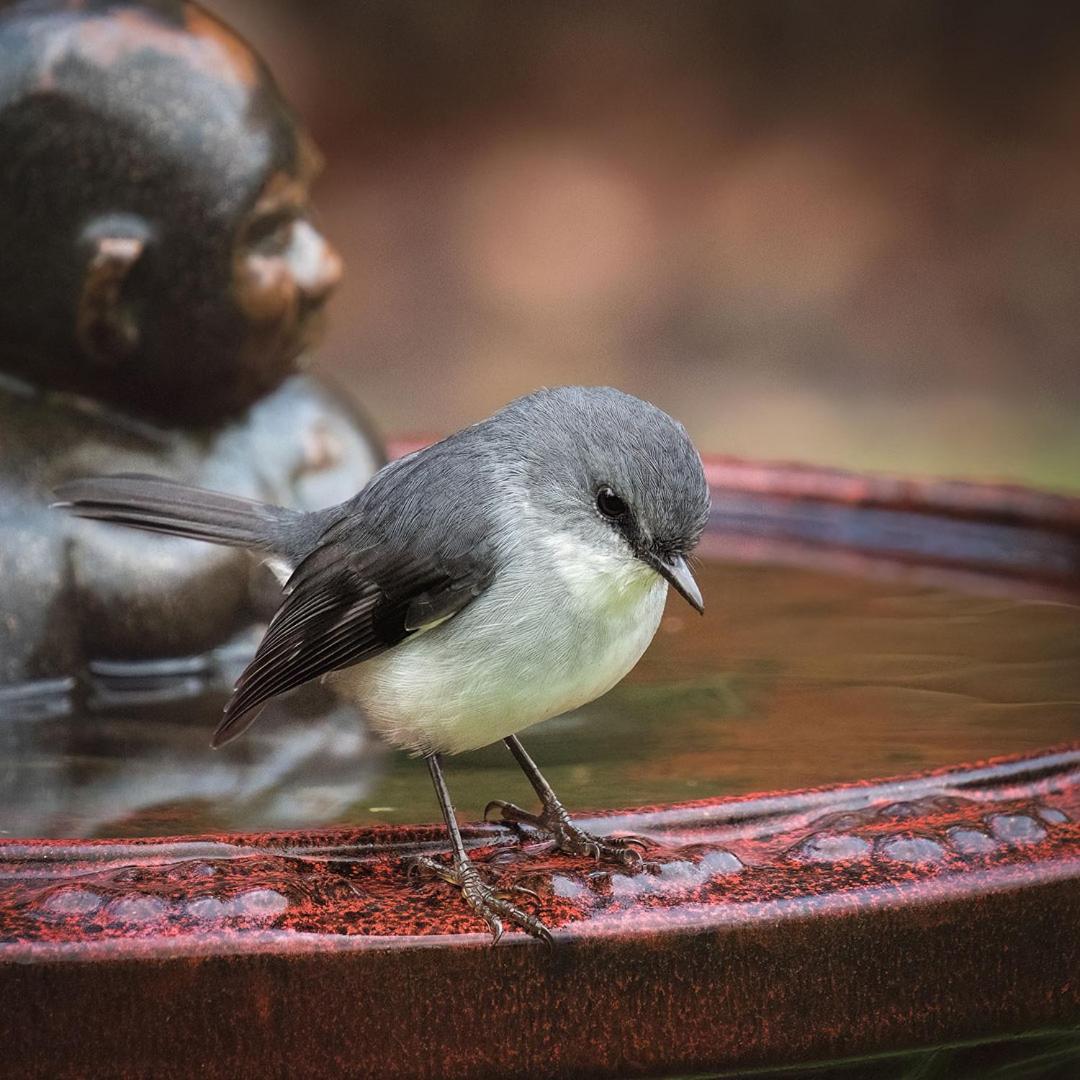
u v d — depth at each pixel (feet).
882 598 34.94
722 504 40.73
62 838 20.13
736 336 93.61
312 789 23.95
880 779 20.76
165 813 22.74
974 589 35.70
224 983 16.72
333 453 33.24
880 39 106.52
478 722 22.15
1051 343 93.25
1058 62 104.53
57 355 29.91
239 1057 16.89
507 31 105.60
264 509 26.30
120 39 28.78
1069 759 21.31
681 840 19.53
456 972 17.24
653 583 22.38
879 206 100.37
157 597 29.96
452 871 18.83
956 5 106.01
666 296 95.50
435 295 95.25
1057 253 97.71
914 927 17.97
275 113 30.12
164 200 29.12
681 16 107.14
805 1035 17.98
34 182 28.60
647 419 22.30
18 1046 16.53
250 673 23.77
